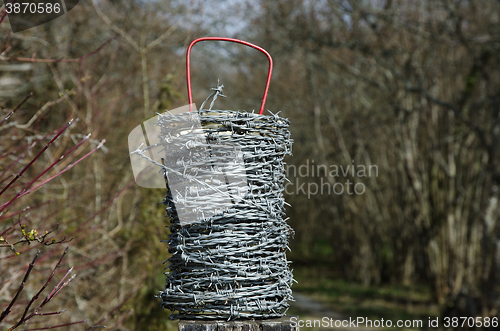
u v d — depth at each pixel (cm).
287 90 1477
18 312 291
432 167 1168
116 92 625
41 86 571
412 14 1034
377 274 1491
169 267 148
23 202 343
